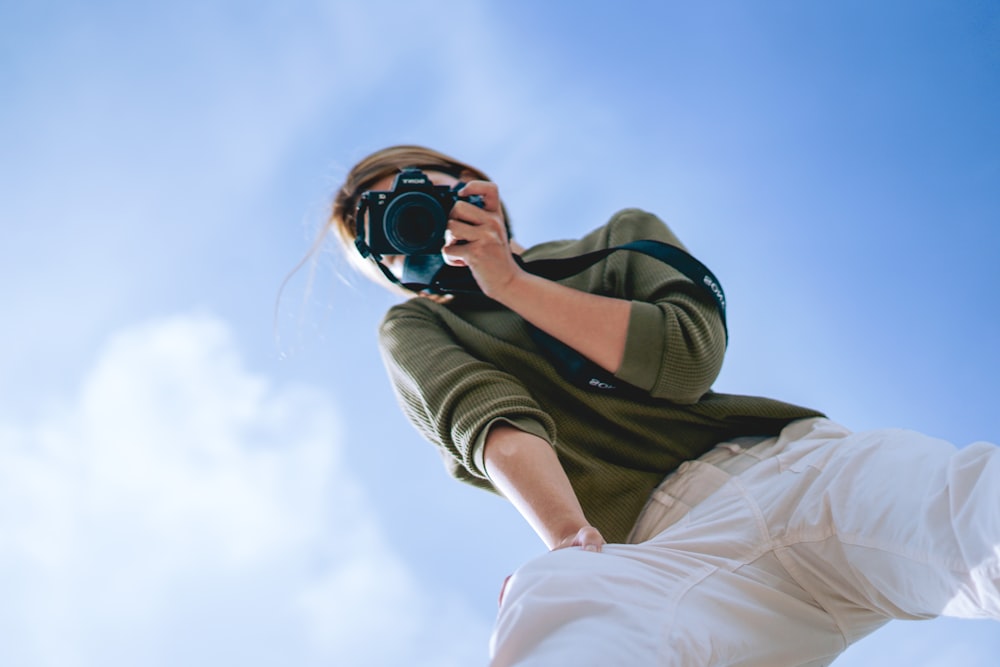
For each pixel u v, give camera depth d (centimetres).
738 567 85
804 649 84
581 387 106
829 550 86
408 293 130
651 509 102
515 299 105
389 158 137
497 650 69
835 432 99
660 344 102
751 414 106
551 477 92
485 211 108
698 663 69
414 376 108
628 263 118
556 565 75
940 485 77
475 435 97
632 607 71
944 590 75
